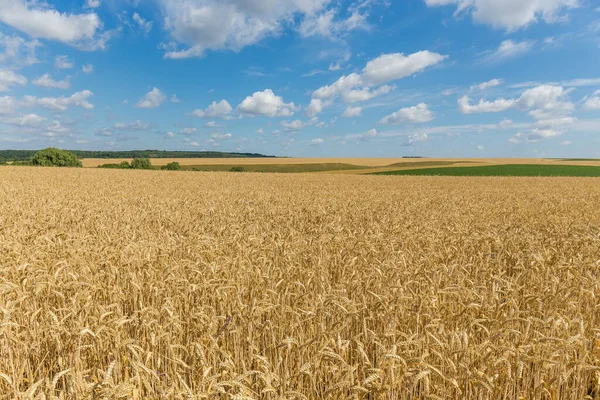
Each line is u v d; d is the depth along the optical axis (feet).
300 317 14.11
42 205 49.14
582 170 252.62
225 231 30.81
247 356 12.71
